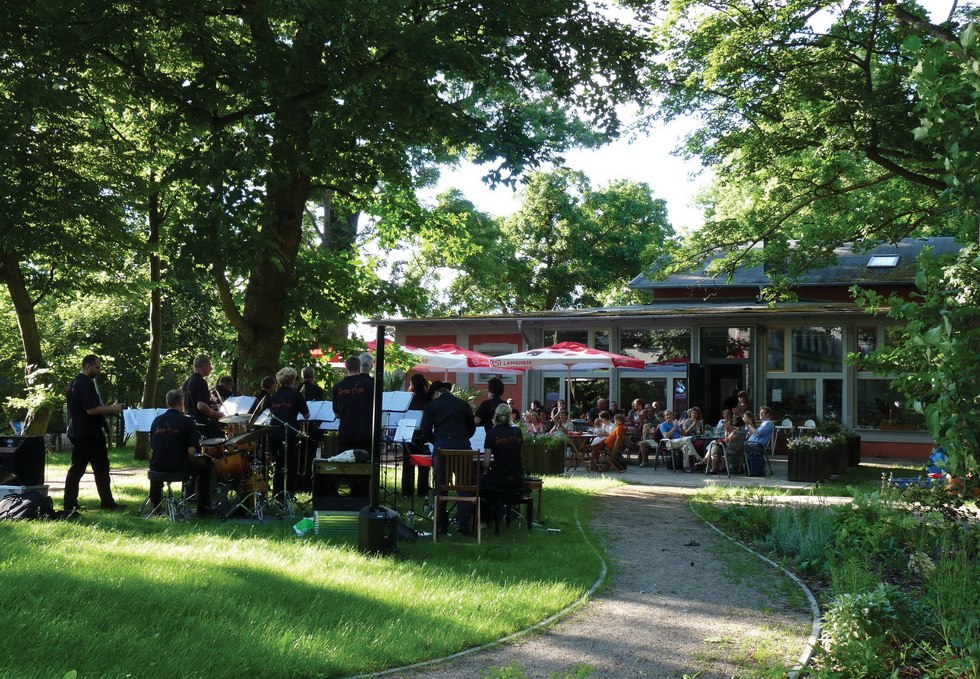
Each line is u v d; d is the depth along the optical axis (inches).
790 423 895.7
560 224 1728.6
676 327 1007.0
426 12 557.3
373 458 349.4
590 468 765.3
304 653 202.8
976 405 173.0
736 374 984.9
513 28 535.8
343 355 757.3
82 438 411.8
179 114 549.6
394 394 480.1
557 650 221.5
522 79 572.4
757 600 279.0
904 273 1067.9
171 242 532.4
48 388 684.1
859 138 632.4
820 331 956.6
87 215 644.1
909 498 326.6
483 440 417.1
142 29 529.3
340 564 309.4
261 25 548.7
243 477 417.4
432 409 392.8
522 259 1745.8
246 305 634.2
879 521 323.9
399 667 203.9
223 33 596.4
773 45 662.5
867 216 772.6
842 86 631.8
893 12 608.1
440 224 797.2
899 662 206.7
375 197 765.3
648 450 818.8
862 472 771.4
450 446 382.3
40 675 175.5
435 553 343.6
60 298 810.2
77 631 203.2
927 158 623.8
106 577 254.8
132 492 527.2
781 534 367.6
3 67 529.0
